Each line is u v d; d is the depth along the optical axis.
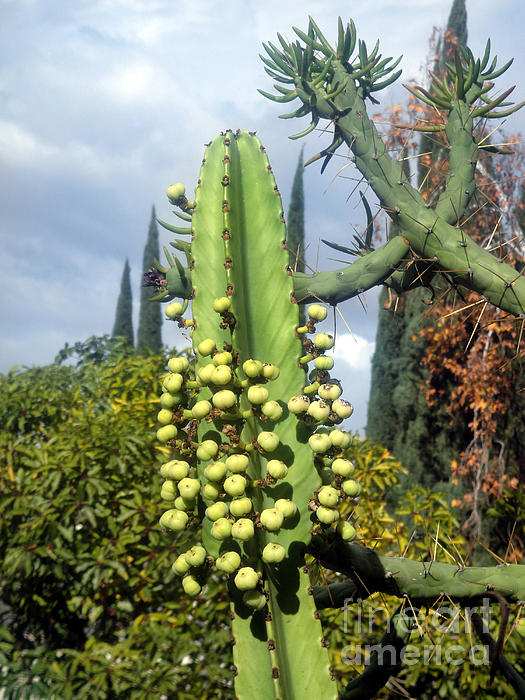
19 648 3.73
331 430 1.30
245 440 1.24
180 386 1.29
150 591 3.72
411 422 8.20
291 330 1.33
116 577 3.82
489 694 3.42
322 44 1.74
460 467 7.17
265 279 1.36
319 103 1.72
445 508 4.70
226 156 1.37
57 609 3.96
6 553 3.81
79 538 3.79
